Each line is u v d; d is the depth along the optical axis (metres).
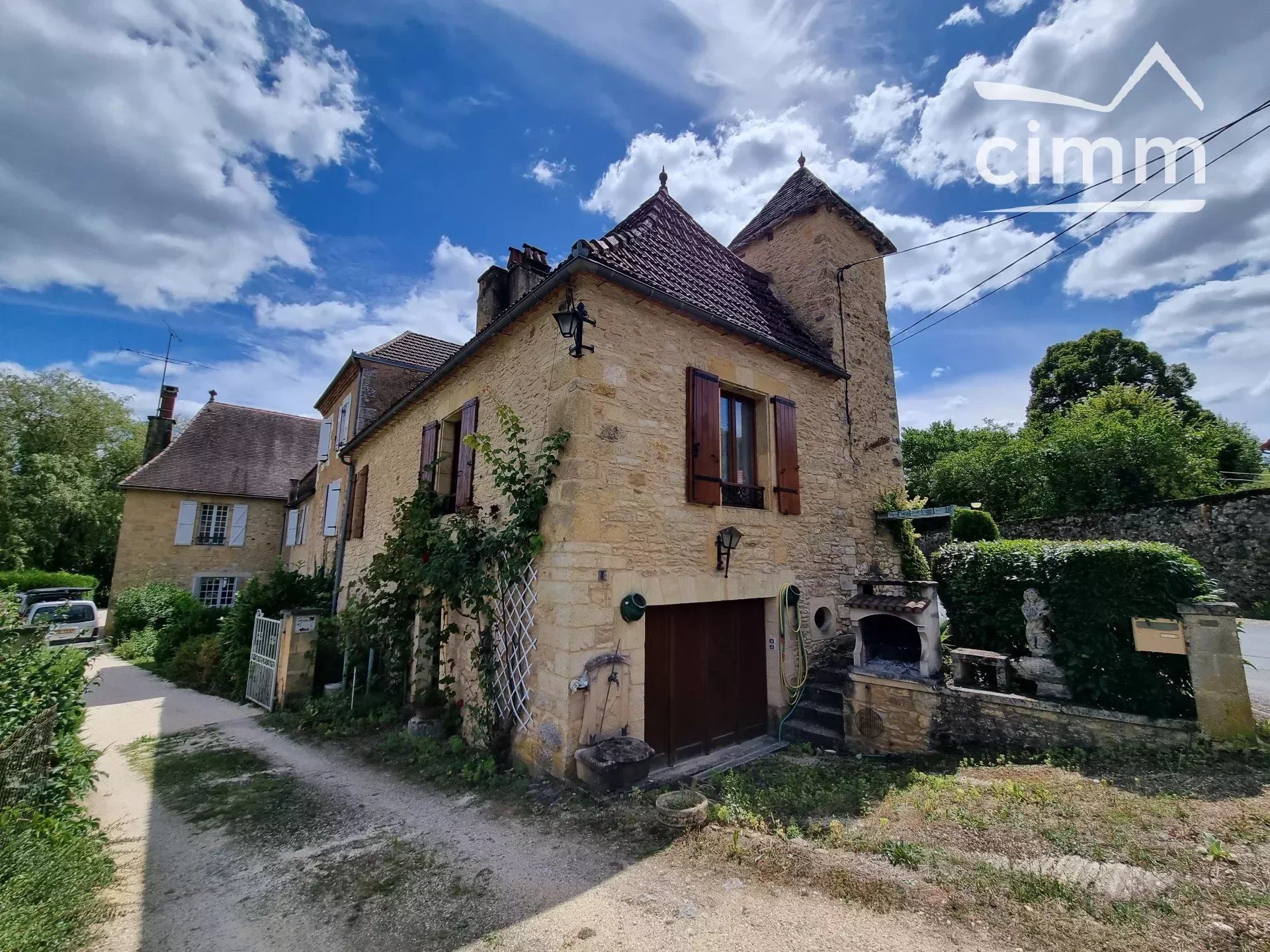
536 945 2.50
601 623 4.71
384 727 6.75
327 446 14.74
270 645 8.66
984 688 5.17
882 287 9.52
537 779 4.61
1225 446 19.39
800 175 9.82
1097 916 2.35
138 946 2.60
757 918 2.58
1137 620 4.35
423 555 6.91
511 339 6.18
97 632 17.56
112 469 27.28
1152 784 3.67
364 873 3.27
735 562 5.95
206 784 4.99
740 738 5.98
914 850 3.06
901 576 8.45
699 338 6.00
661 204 7.33
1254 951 2.04
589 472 4.78
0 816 3.31
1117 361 22.47
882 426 8.80
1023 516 15.00
